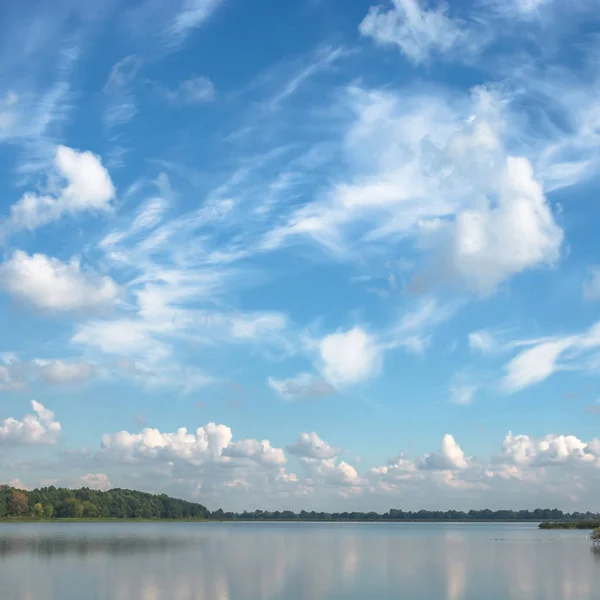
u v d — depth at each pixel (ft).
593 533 522.47
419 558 361.51
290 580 245.45
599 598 201.87
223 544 508.53
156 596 201.05
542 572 279.49
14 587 220.23
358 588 223.51
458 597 203.10
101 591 210.79
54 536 602.85
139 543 493.77
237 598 197.47
